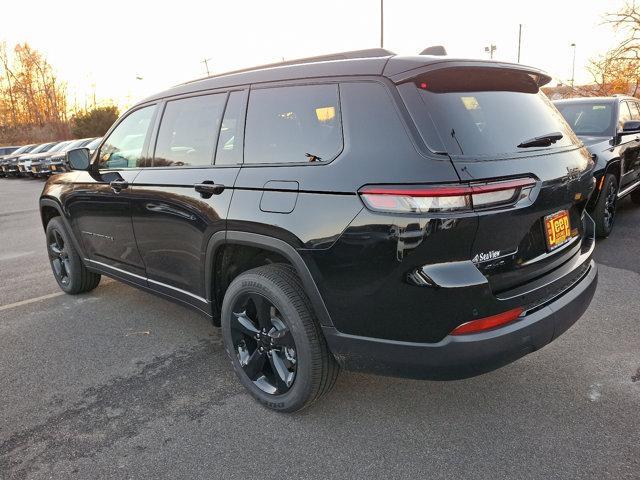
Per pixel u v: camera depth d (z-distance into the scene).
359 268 2.13
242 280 2.67
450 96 2.24
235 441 2.46
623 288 4.11
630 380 2.80
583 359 3.05
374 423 2.55
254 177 2.58
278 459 2.32
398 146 2.09
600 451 2.25
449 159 2.00
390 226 2.02
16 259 6.42
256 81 2.77
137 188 3.37
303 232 2.28
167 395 2.91
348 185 2.16
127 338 3.72
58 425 2.66
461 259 2.01
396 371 2.21
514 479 2.12
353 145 2.22
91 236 4.08
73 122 54.06
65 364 3.34
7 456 2.42
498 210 2.04
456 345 2.06
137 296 4.64
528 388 2.79
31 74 56.38
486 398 2.72
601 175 5.13
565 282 2.51
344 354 2.32
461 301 2.00
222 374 3.13
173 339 3.67
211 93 3.03
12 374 3.23
